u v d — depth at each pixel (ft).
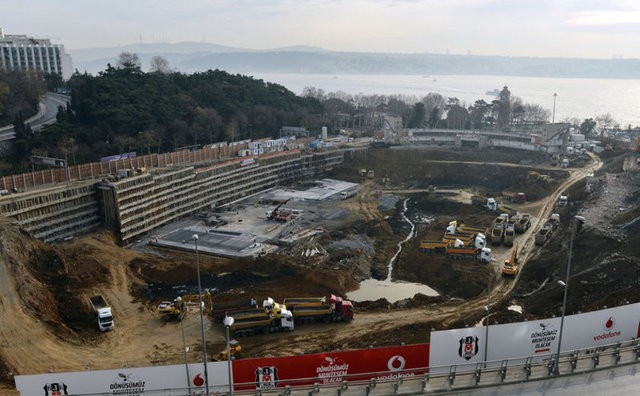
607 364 155.63
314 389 142.51
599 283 249.55
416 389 143.74
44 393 134.00
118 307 266.36
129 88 596.29
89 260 311.88
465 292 299.79
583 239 309.42
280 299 283.79
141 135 516.32
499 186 572.10
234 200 510.58
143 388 138.00
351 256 352.49
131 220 386.52
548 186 513.45
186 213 449.89
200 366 138.72
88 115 518.78
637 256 260.83
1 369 194.18
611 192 398.21
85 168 411.54
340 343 225.35
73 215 364.17
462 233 385.29
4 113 545.85
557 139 631.97
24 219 333.83
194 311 263.49
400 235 419.13
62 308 250.37
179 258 347.56
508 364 152.87
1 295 235.40
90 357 214.69
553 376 149.69
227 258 347.97
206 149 530.27
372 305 276.21
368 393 140.87
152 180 408.05
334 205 494.18
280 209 468.75
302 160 598.75
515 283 304.50
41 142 451.12
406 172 610.65
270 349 222.48
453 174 597.93
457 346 146.92
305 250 362.53
